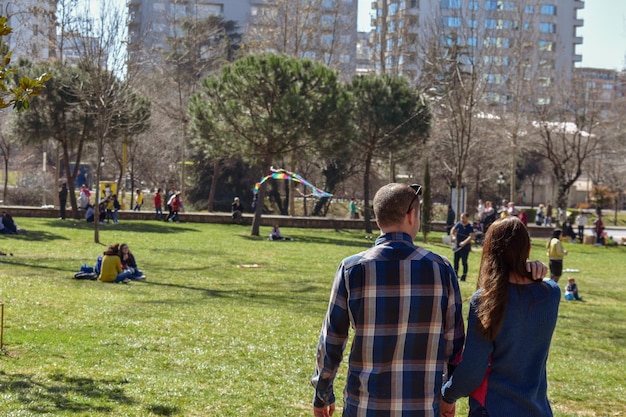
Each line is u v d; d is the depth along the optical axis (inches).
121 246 827.4
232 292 774.5
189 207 2504.9
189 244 1290.6
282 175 1334.9
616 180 3097.9
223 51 2765.7
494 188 2908.5
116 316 564.1
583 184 3986.2
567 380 434.6
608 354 553.0
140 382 363.9
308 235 1646.2
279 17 2541.8
